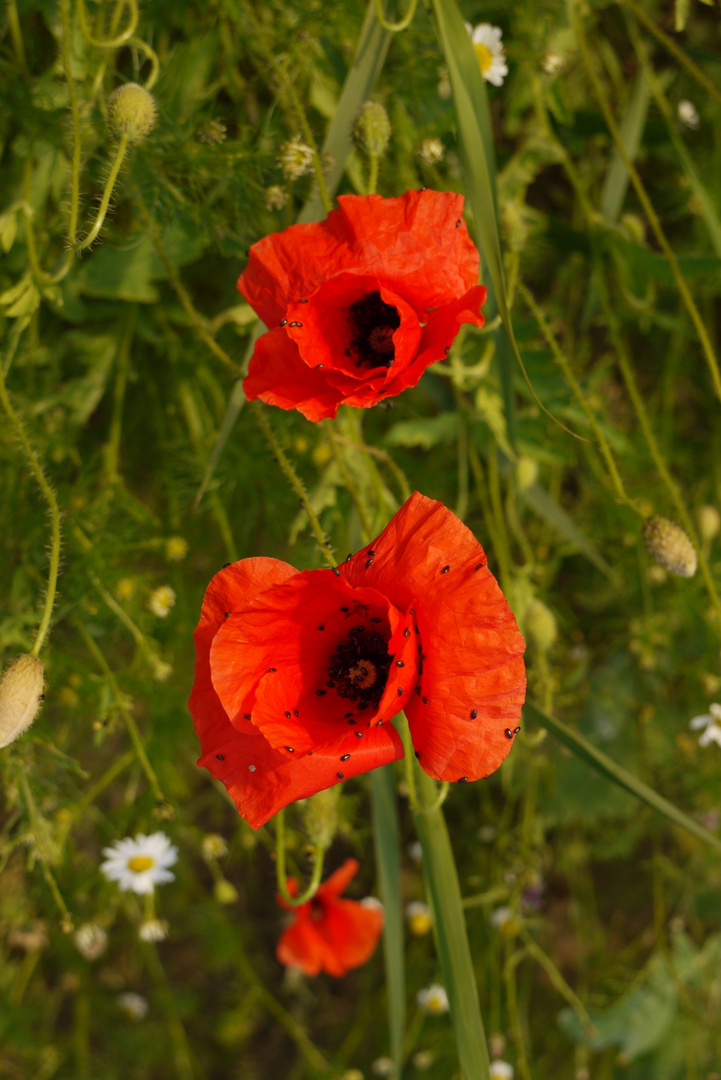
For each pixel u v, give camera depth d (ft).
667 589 2.54
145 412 2.49
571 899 3.22
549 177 2.62
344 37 2.22
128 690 2.35
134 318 2.35
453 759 1.80
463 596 1.79
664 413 2.56
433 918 2.00
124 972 3.22
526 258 2.47
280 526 2.42
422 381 2.27
